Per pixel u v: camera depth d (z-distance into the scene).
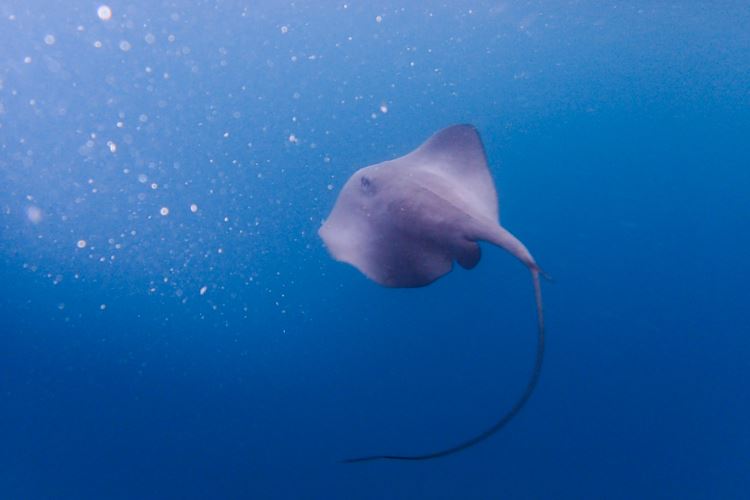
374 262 3.30
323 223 3.79
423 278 3.10
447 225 3.01
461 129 3.93
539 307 2.40
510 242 2.61
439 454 2.63
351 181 3.88
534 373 2.38
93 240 4.62
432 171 3.72
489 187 3.55
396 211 3.31
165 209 4.75
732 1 8.39
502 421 2.47
